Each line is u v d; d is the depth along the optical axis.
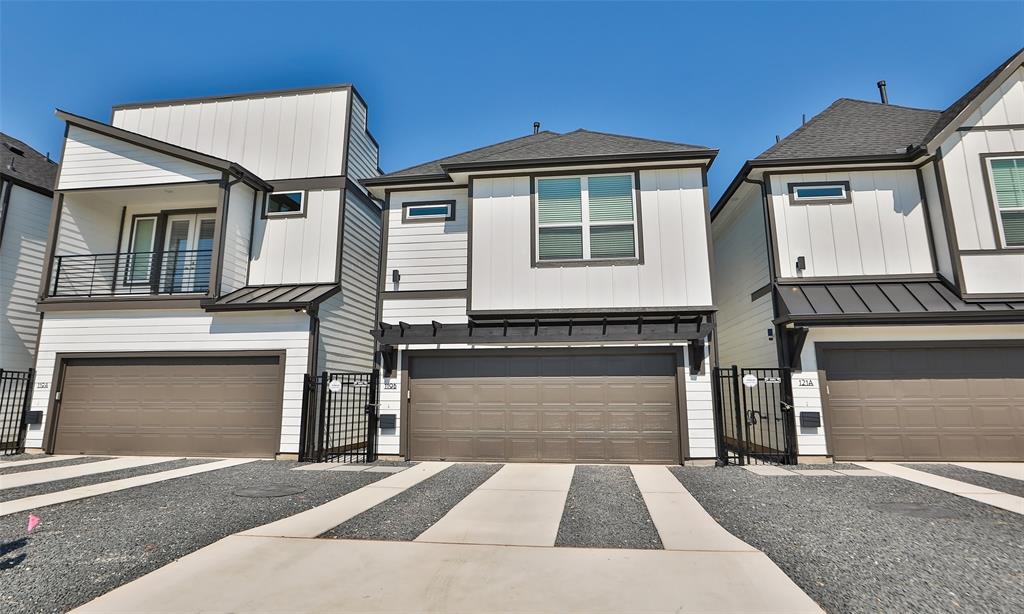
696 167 9.50
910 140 9.96
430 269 10.39
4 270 11.29
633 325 9.02
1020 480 7.03
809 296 9.11
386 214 10.74
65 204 11.48
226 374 10.17
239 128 12.40
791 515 5.30
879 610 3.09
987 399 8.60
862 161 9.52
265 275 11.49
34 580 3.57
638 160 9.37
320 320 10.40
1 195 11.36
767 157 10.09
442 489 6.71
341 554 4.08
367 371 12.52
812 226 9.66
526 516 5.30
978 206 9.00
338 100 12.21
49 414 10.30
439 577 3.58
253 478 7.56
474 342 8.97
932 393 8.72
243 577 3.59
